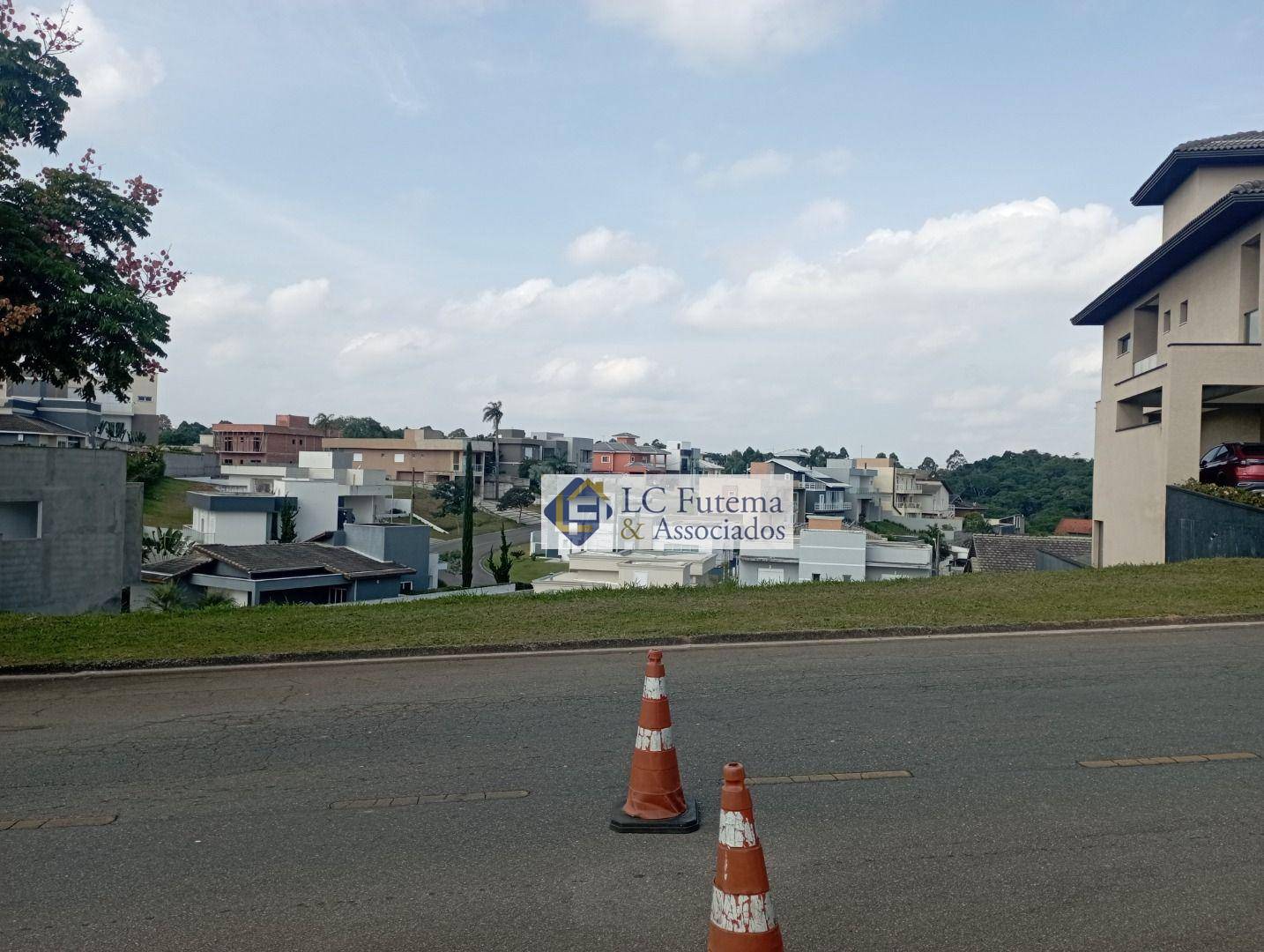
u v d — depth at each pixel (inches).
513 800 230.2
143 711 324.2
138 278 620.4
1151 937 158.6
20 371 581.9
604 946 160.6
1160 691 311.4
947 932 161.3
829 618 448.8
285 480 2047.2
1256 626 418.3
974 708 297.3
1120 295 1013.2
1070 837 199.0
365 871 192.7
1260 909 167.5
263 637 440.8
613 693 330.0
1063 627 424.5
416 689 346.0
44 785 251.1
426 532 1811.0
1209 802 216.2
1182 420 724.7
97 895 185.6
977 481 4397.1
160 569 1341.0
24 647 426.0
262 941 166.1
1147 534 781.3
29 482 888.9
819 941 158.9
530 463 3735.2
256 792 241.9
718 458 4864.7
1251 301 751.7
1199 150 850.1
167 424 4439.0
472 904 176.9
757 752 259.4
